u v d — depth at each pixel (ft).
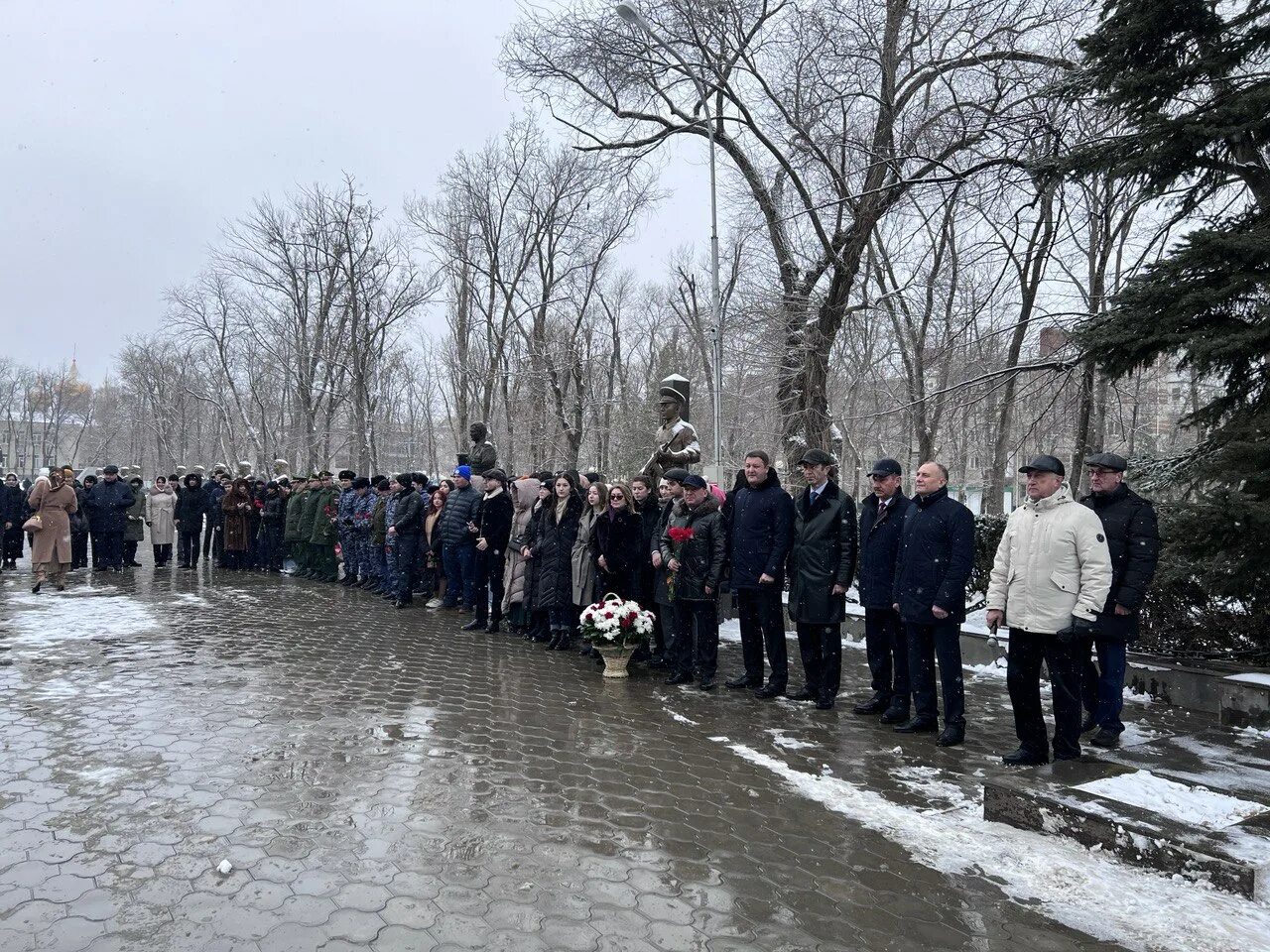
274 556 54.34
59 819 13.37
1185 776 15.69
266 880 11.43
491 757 17.38
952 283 60.34
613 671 25.96
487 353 116.16
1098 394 56.34
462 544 36.65
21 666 24.66
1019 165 34.88
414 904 10.87
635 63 53.78
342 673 24.88
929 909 11.33
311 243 102.17
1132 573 19.21
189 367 174.70
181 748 17.16
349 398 110.73
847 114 44.83
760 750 18.67
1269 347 20.89
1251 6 23.68
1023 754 17.75
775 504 24.21
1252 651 24.71
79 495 54.70
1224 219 24.52
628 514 27.99
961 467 97.09
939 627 19.79
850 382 98.02
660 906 11.16
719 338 48.98
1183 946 10.39
